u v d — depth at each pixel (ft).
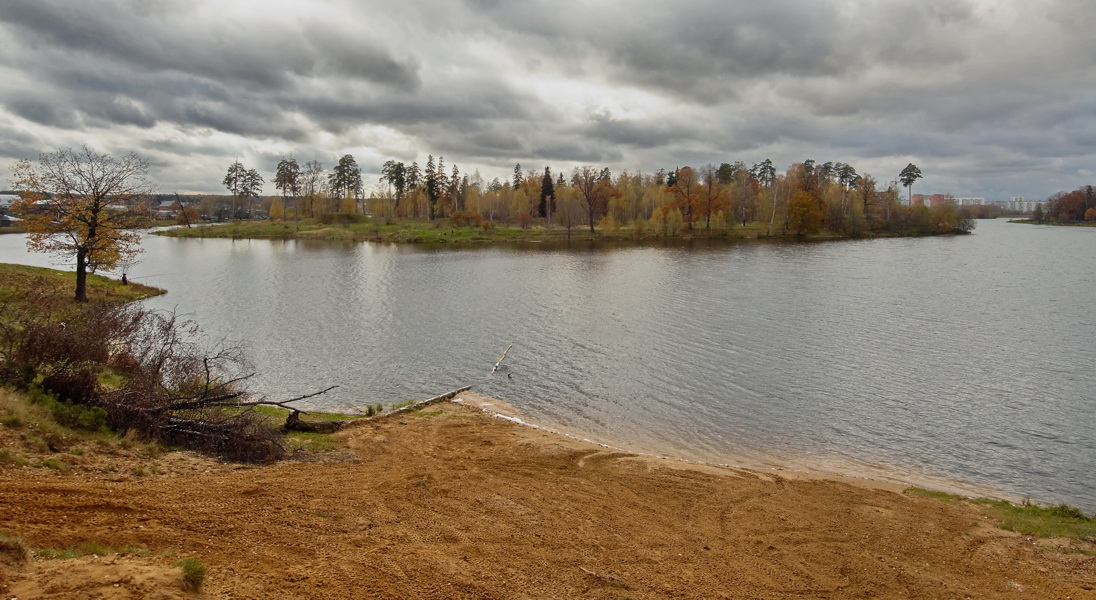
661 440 67.10
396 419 68.39
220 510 36.45
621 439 67.15
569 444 62.28
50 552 26.55
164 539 31.07
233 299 151.43
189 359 58.39
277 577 29.22
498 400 79.46
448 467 52.37
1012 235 429.79
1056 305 148.05
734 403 79.15
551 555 36.76
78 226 124.26
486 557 35.40
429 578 31.73
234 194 500.33
